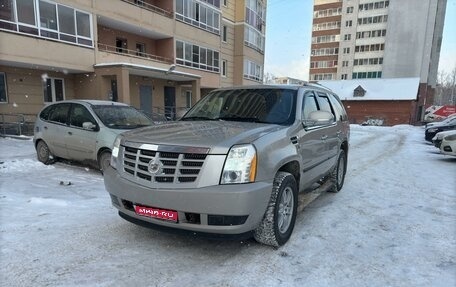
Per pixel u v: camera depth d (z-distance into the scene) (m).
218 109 4.48
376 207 5.06
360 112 47.34
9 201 4.72
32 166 7.43
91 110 7.02
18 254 3.12
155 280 2.78
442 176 7.82
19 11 13.21
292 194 3.65
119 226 3.91
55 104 7.75
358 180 7.05
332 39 75.19
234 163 2.92
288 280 2.85
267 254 3.32
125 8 18.00
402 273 3.03
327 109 5.25
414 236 3.91
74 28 15.40
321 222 4.31
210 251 3.34
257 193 2.93
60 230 3.73
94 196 5.23
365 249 3.52
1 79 14.42
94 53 16.39
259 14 33.56
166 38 22.02
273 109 4.14
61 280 2.72
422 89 59.34
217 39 26.25
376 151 13.01
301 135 3.91
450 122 17.33
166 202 2.93
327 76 76.19
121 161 3.36
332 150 5.27
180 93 24.25
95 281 2.73
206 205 2.83
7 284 2.64
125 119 7.30
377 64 68.62
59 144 7.30
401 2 62.75
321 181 5.82
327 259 3.26
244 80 31.02
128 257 3.16
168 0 21.61
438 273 3.04
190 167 2.93
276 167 3.22
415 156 11.65
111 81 17.00
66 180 6.22
